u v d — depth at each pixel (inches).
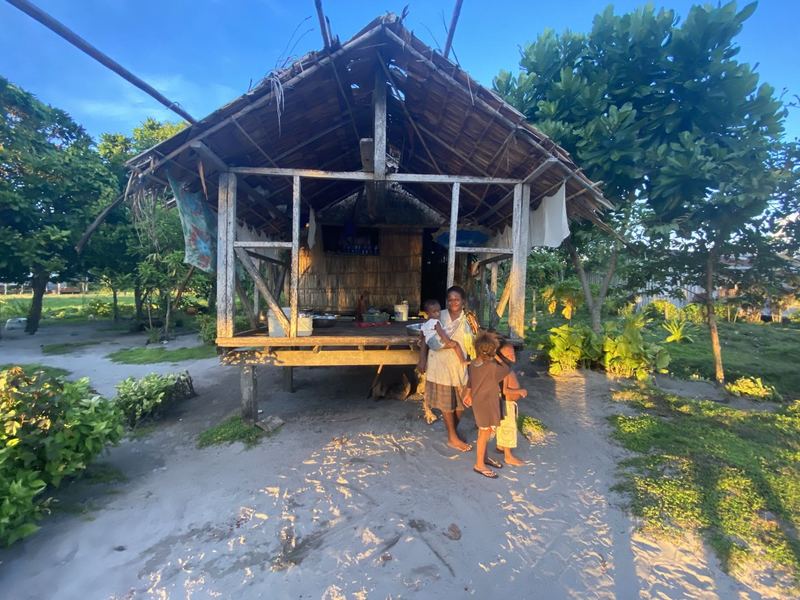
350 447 186.9
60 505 146.1
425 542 123.5
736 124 270.4
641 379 299.9
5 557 118.4
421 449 183.8
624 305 421.7
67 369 364.8
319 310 363.6
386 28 167.5
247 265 209.3
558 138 305.9
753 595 102.7
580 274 381.7
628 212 323.3
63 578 110.7
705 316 595.8
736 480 154.7
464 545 122.5
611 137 286.7
